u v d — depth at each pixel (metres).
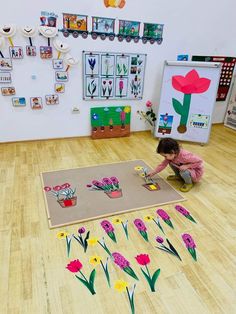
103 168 2.39
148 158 2.65
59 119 3.00
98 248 1.45
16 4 2.36
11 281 1.23
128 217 1.72
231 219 1.74
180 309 1.12
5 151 2.69
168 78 2.97
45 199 1.87
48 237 1.51
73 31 2.63
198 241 1.52
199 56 3.33
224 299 1.18
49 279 1.25
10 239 1.48
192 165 2.01
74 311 1.11
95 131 3.12
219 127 3.87
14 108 2.77
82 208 1.78
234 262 1.39
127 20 2.78
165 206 1.85
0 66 2.54
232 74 3.64
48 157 2.59
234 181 2.26
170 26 3.00
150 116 3.40
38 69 2.68
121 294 1.19
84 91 2.95
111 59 2.89
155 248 1.46
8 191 1.95
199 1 3.00
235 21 3.32
